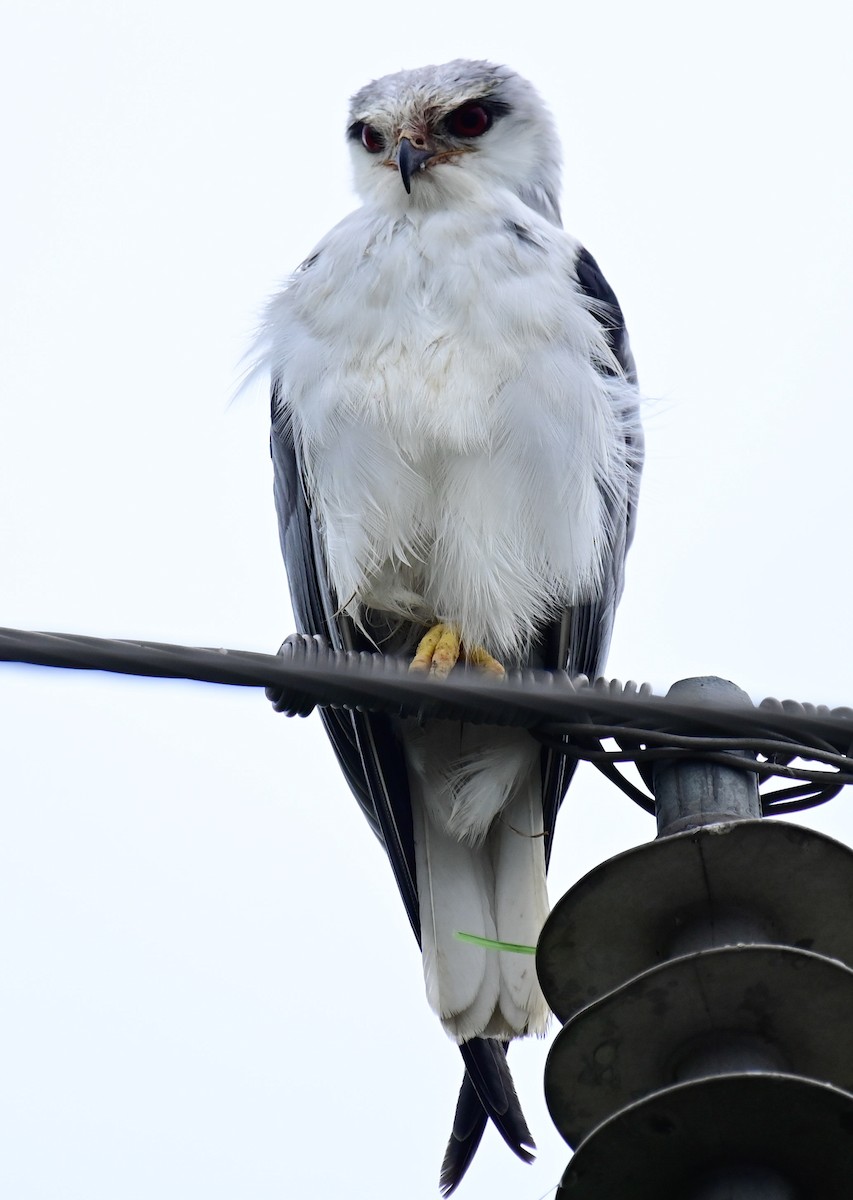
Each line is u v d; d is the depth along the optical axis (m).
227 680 5.38
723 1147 4.52
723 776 5.82
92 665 5.22
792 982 4.82
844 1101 4.38
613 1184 4.59
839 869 5.20
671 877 5.27
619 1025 4.93
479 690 5.62
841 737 5.70
